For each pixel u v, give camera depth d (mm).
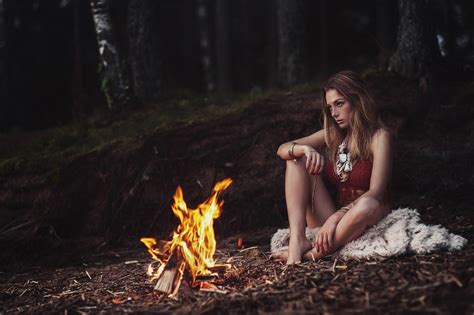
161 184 5504
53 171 5551
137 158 5617
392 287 2703
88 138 6398
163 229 5367
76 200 5441
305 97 6180
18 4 12453
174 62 13977
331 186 5441
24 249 5047
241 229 5285
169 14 13695
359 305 2518
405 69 6117
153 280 3592
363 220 3398
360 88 3633
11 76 11984
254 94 7020
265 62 13969
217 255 4367
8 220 5348
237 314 2602
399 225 3387
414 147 5473
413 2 6051
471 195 5098
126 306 3010
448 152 5309
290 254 3531
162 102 7293
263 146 5727
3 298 3576
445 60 6211
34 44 12656
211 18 12977
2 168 5730
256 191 5422
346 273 3051
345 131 3889
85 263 4695
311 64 13445
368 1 13656
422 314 2320
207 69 13500
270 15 11508
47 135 6910
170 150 5715
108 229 5309
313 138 3945
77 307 3072
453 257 3172
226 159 5676
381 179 3520
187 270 3158
